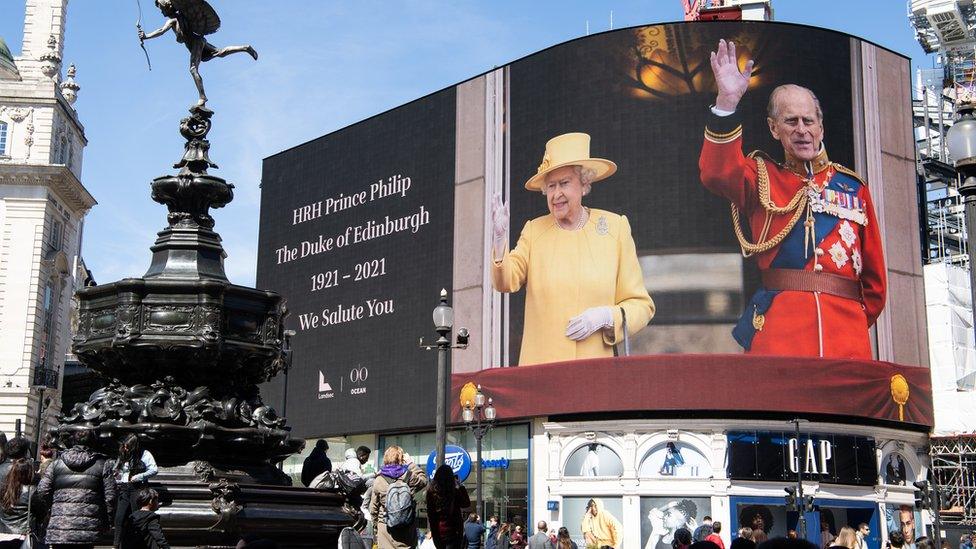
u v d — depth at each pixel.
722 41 49.38
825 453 46.66
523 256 51.28
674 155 48.59
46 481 10.89
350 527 12.73
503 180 52.91
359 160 60.91
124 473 12.31
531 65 52.69
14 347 60.44
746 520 45.53
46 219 62.91
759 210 48.00
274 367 13.65
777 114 49.00
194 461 12.53
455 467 25.88
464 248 54.09
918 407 49.62
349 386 58.47
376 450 57.72
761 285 47.34
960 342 52.00
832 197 49.06
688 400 46.22
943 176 60.09
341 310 60.00
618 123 49.59
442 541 12.44
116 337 12.66
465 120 55.44
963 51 73.31
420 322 55.53
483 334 52.09
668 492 46.28
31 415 60.41
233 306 13.05
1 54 65.88
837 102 50.03
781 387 46.31
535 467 49.53
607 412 47.84
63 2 70.81
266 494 12.01
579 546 47.28
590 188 49.78
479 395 35.41
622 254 48.47
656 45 49.69
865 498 47.47
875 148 50.78
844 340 47.78
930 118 72.06
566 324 49.12
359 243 59.84
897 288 50.28
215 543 11.52
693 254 47.62
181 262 13.31
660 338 47.16
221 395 13.16
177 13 14.21
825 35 50.38
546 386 48.97
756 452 46.22
